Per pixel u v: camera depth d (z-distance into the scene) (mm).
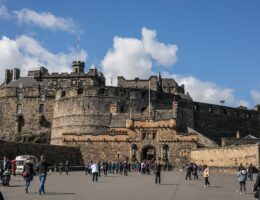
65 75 139750
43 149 86750
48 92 126688
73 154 96625
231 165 78188
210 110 141000
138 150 98375
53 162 89375
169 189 38469
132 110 117062
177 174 72938
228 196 32531
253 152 71188
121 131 100938
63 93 120312
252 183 50000
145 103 118875
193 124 133750
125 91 117625
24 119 127125
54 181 48906
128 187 40344
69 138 100250
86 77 138750
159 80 154125
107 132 99812
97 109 114500
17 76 144875
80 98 115812
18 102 128500
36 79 141375
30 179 33500
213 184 46750
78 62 145875
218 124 142375
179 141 97062
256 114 155500
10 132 127562
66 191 34781
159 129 98250
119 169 81188
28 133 125875
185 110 130750
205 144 104188
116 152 98875
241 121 150125
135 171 89438
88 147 99625
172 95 126562
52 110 125375
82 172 79812
